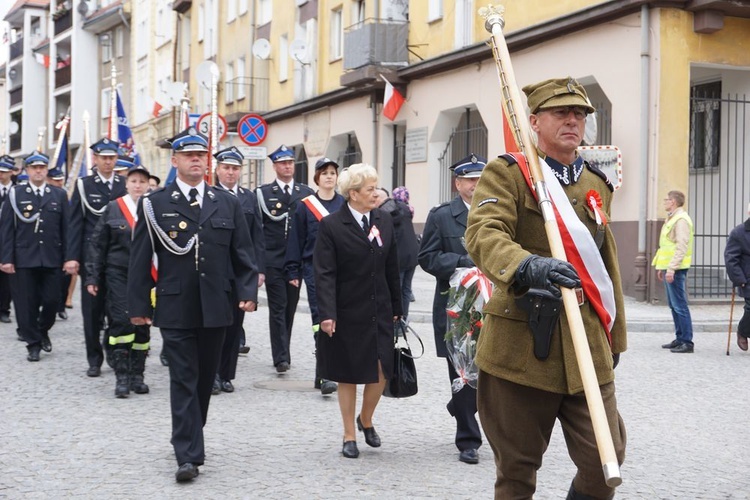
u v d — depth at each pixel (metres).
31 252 12.23
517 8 22.47
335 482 6.52
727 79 20.38
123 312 9.69
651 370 11.58
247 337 14.28
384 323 7.43
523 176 4.13
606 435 3.44
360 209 7.55
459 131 25.22
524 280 3.74
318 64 33.31
